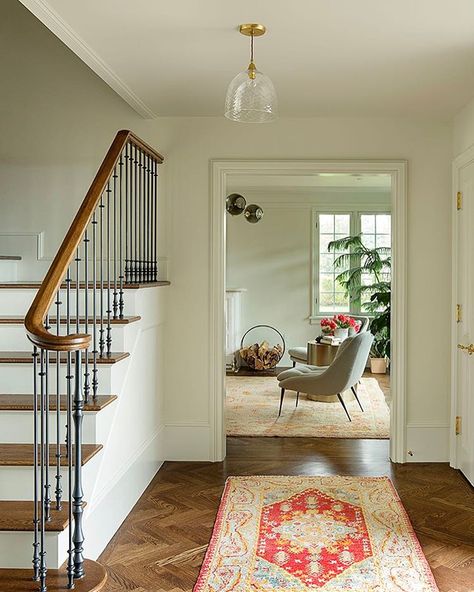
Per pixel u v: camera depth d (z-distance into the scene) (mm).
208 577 3057
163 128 5016
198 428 5070
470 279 4488
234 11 3002
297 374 6656
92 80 5043
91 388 3449
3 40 5098
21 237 5090
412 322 5000
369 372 9523
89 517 3131
